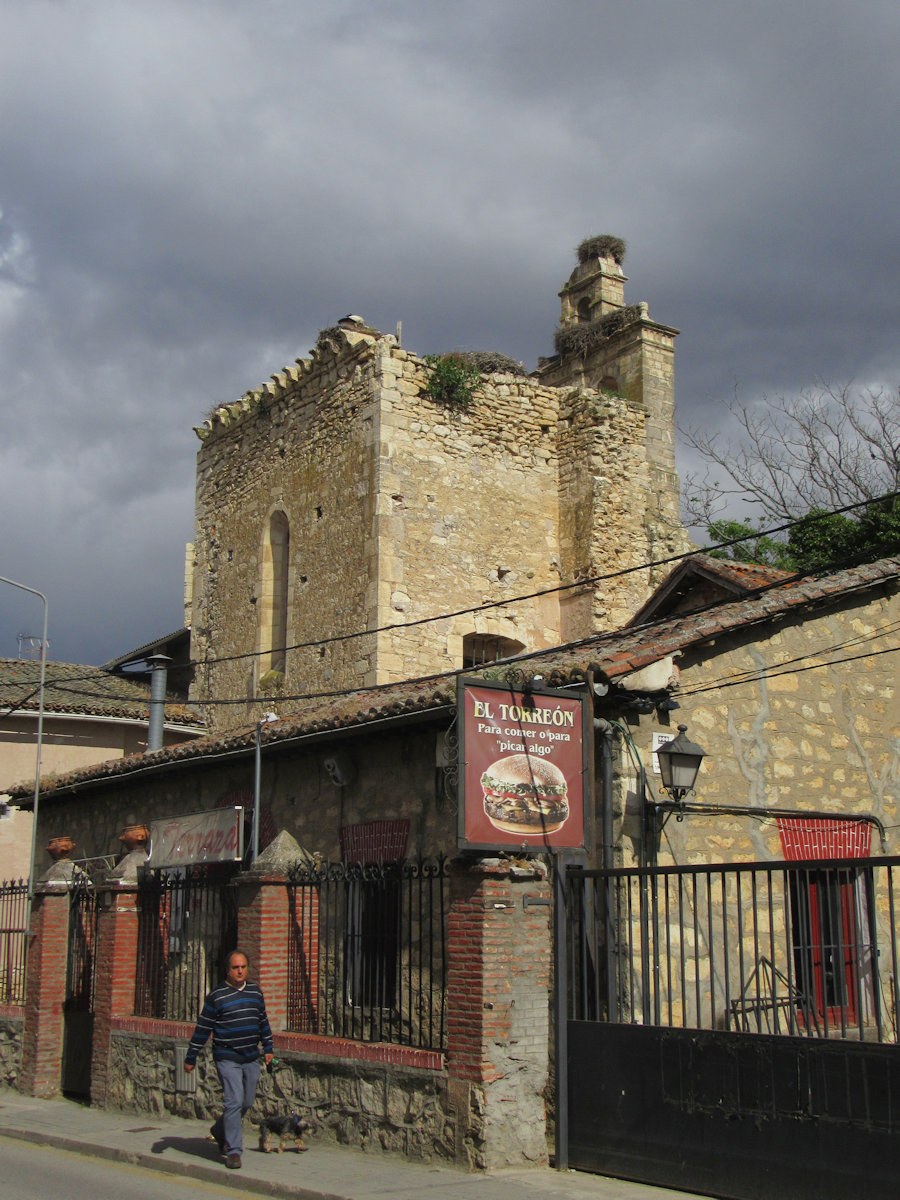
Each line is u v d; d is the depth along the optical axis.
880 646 14.88
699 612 14.67
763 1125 9.73
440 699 13.30
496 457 27.72
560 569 28.23
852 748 14.28
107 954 16.62
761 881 13.08
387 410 26.12
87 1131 14.20
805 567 28.73
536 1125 11.18
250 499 30.39
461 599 26.55
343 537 26.70
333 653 26.45
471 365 27.45
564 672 12.44
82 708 29.30
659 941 12.20
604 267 34.66
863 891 13.89
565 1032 11.28
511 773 11.45
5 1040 19.05
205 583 31.78
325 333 27.80
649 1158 10.45
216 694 30.64
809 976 11.40
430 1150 11.28
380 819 15.02
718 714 13.35
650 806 12.43
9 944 19.78
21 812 28.59
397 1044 12.26
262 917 13.77
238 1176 11.13
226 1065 11.82
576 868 11.74
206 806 18.64
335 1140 12.34
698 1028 10.34
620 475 28.11
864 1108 9.13
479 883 11.24
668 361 31.11
